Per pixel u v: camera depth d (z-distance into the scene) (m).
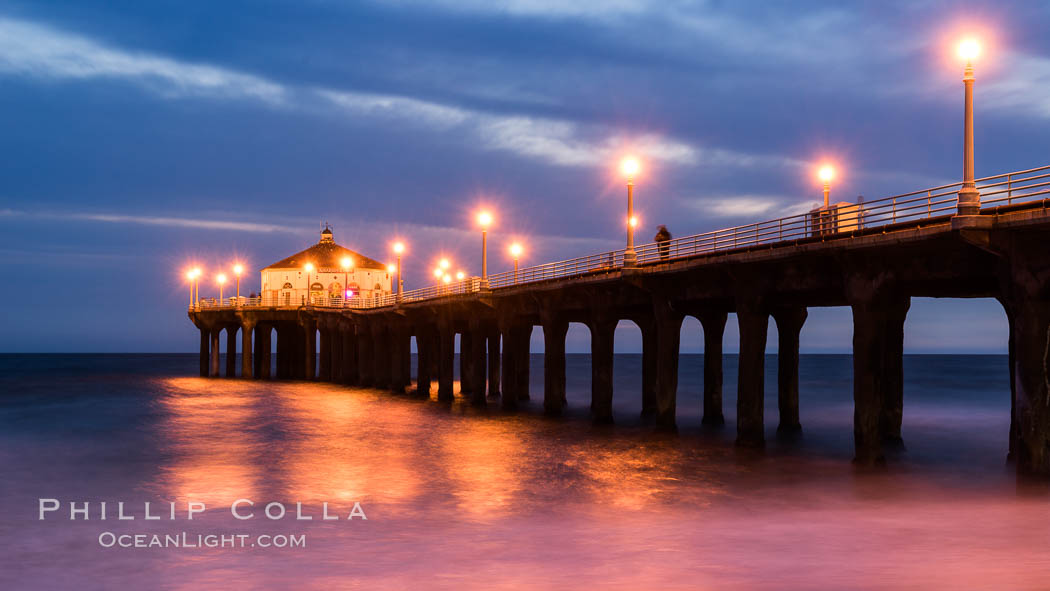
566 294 49.91
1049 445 23.14
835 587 14.92
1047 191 22.19
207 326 106.25
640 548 19.48
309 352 95.88
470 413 56.72
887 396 39.06
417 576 17.61
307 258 110.88
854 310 29.27
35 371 155.50
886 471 29.66
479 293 58.78
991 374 133.50
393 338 78.31
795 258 31.62
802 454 35.41
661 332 41.12
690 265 36.59
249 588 17.33
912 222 26.42
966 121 23.88
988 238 23.56
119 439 44.06
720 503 25.48
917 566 16.38
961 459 34.25
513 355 58.00
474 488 28.89
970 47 23.81
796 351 44.22
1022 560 16.64
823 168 33.09
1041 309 23.08
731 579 16.05
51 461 36.28
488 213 58.81
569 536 21.27
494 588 16.30
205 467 34.31
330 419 53.75
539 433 44.50
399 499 27.19
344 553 20.22
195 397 74.38
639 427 46.22
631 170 40.94
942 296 32.09
